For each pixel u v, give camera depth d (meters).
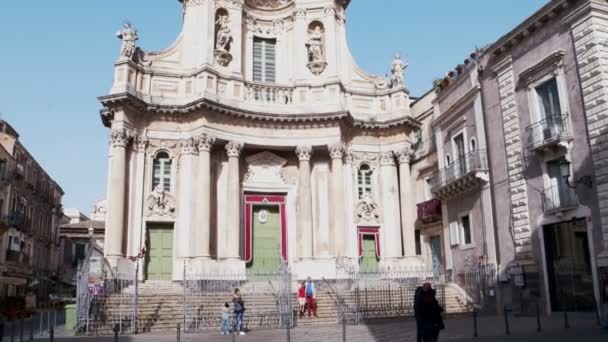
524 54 22.36
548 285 20.48
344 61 33.72
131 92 28.09
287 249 30.66
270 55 33.53
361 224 31.55
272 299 23.66
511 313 22.23
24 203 46.44
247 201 30.73
